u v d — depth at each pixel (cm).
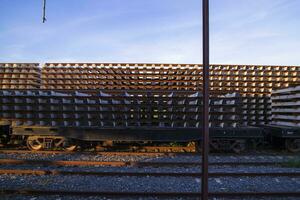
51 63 1515
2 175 759
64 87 1514
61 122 1209
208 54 413
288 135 1179
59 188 659
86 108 1202
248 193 624
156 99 1195
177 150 1223
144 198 605
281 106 1424
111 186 676
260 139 1266
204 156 409
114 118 1199
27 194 618
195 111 1181
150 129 1126
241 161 988
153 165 895
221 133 1138
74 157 1009
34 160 912
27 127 1141
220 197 620
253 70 1590
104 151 1167
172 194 615
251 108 1520
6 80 1498
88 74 1512
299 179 766
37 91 1234
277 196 630
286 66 1609
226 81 1576
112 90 1265
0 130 1207
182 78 1515
